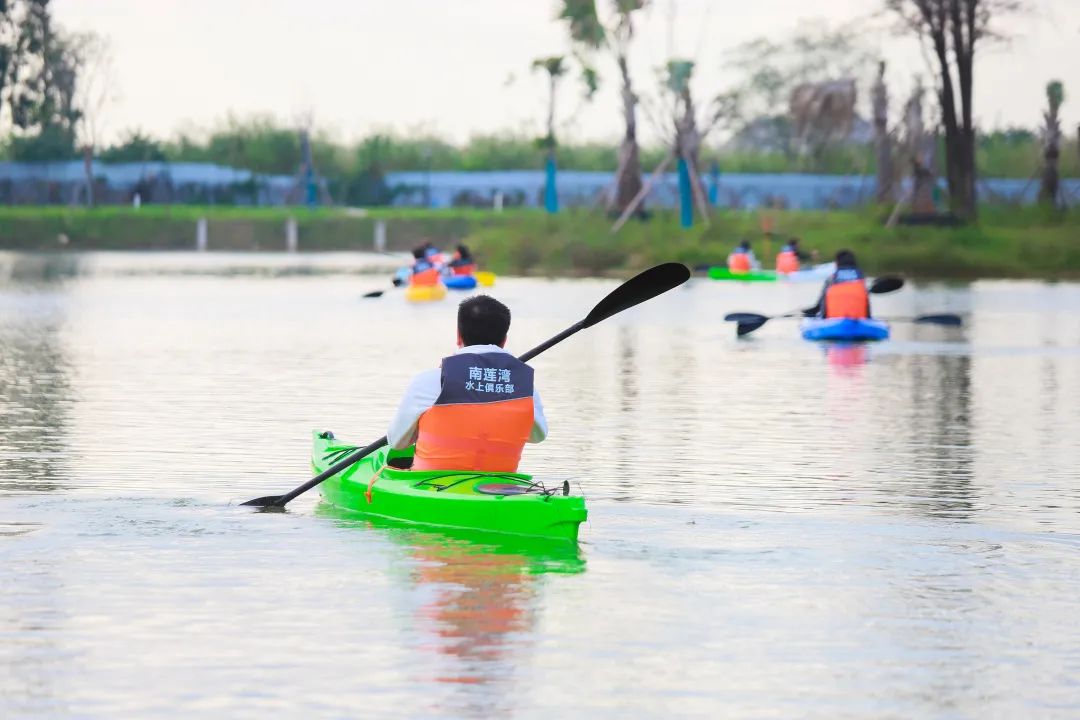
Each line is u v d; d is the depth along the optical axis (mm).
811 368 50531
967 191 146750
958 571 19953
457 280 100625
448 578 19125
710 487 26562
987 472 28625
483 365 22062
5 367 48250
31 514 23250
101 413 36312
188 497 24766
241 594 18250
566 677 15164
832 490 26375
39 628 16734
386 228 196375
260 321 71062
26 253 182000
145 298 89500
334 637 16453
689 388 44031
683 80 142000
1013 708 14414
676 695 14672
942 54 145375
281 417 35688
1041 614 17766
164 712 14000
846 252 62250
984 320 75750
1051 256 130125
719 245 135250
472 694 14594
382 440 22875
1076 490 26578
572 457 30203
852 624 17234
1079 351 57656
